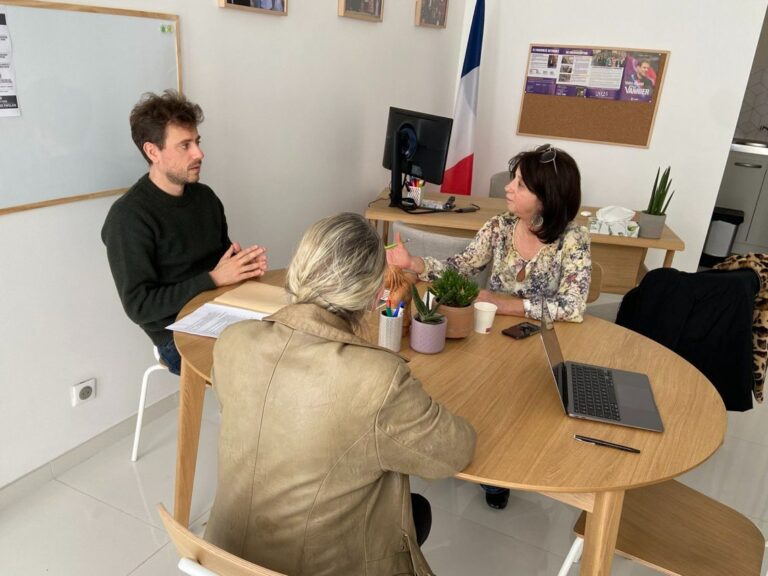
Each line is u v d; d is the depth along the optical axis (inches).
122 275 74.9
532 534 80.4
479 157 191.5
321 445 36.4
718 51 159.3
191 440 73.4
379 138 156.2
